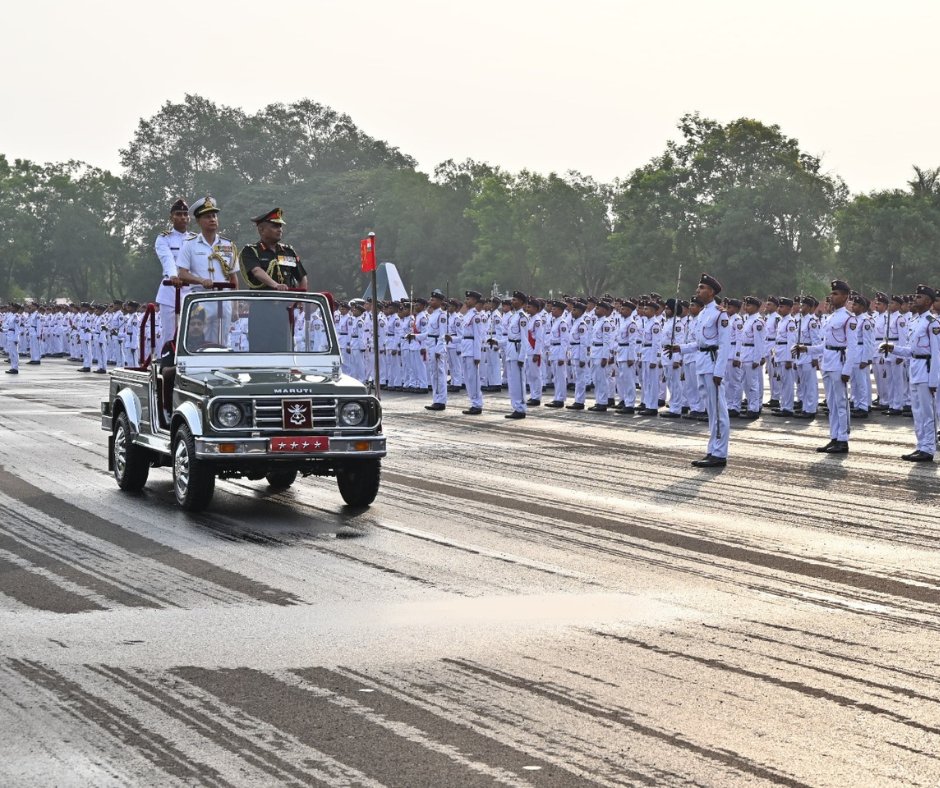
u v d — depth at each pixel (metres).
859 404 32.94
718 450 21.86
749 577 12.57
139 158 183.00
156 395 17.70
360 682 8.92
